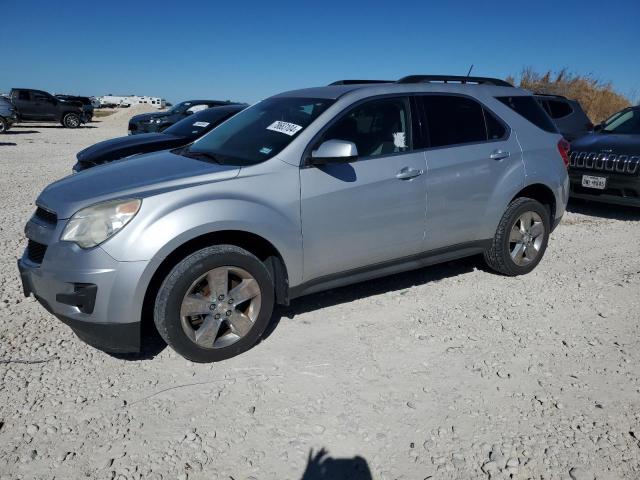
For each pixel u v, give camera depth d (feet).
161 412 10.25
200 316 12.01
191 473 8.73
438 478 8.72
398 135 14.52
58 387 10.99
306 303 15.26
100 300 10.77
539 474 8.82
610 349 12.87
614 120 29.50
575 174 26.71
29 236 12.10
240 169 12.30
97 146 25.62
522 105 17.53
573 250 20.88
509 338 13.37
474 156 15.64
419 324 14.06
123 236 10.78
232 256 11.73
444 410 10.43
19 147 58.54
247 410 10.34
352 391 10.99
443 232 15.38
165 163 13.52
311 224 12.82
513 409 10.49
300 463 9.00
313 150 13.03
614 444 9.53
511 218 16.75
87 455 9.09
